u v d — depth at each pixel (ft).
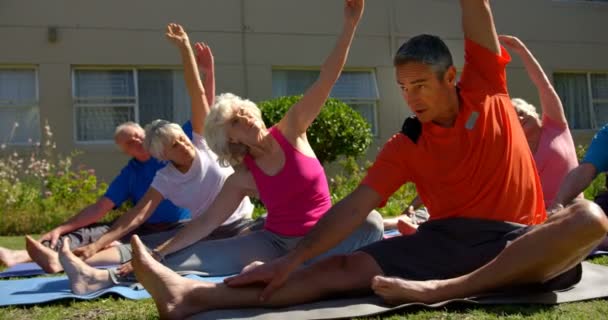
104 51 37.58
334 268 9.12
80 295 11.24
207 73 16.75
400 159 9.27
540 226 8.39
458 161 8.95
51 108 36.58
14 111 36.35
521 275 8.52
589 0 48.49
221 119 11.28
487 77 9.18
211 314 8.40
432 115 8.89
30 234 26.89
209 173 14.19
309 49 41.60
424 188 9.45
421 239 9.37
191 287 8.66
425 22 44.01
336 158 35.50
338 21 42.16
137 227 15.44
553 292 9.09
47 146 35.86
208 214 12.04
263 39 40.68
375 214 12.57
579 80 48.37
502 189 8.98
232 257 12.19
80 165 35.65
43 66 36.55
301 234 11.67
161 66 38.47
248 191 12.02
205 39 39.55
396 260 9.25
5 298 11.15
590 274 10.18
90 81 37.58
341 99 42.32
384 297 8.71
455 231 9.17
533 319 7.92
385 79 43.06
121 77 38.06
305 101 11.48
